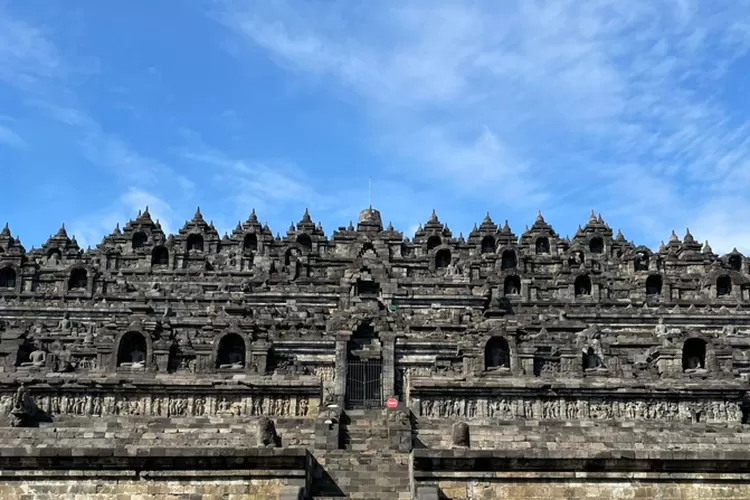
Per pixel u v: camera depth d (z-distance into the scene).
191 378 65.81
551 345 75.31
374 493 47.81
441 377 68.25
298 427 57.81
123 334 69.56
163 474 45.38
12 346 67.81
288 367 70.25
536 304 97.12
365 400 71.75
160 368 68.69
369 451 54.53
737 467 46.28
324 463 51.59
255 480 45.53
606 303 97.38
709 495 45.97
